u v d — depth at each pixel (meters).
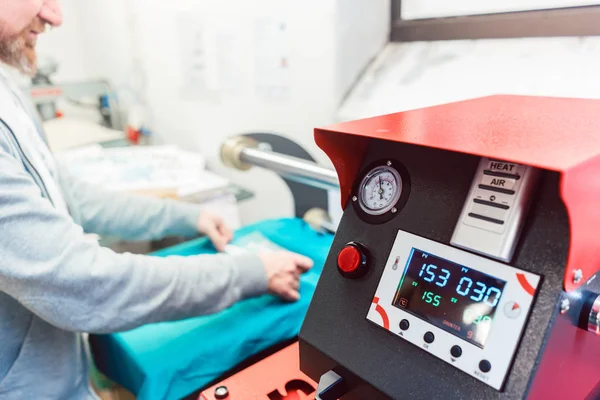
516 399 0.30
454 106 0.53
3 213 0.49
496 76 0.88
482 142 0.32
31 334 0.60
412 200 0.39
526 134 0.35
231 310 0.65
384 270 0.39
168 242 1.17
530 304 0.31
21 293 0.52
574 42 0.82
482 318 0.33
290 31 1.15
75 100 2.12
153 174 1.32
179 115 1.69
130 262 0.56
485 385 0.31
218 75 1.42
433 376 0.34
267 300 0.68
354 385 0.39
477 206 0.35
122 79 2.01
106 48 2.06
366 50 1.12
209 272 0.60
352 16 1.06
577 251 0.29
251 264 0.64
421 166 0.40
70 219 0.58
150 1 1.62
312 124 1.18
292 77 1.19
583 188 0.27
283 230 0.93
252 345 0.60
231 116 1.43
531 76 0.83
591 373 0.38
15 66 0.70
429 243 0.37
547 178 0.32
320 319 0.42
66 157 1.49
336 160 0.42
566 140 0.33
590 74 0.76
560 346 0.31
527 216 0.32
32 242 0.50
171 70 1.64
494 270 0.33
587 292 0.33
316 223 0.92
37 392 0.62
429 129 0.38
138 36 1.77
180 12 1.48
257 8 1.21
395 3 1.12
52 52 2.19
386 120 0.43
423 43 1.08
